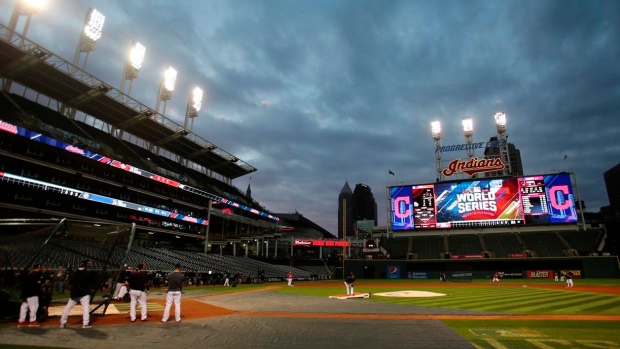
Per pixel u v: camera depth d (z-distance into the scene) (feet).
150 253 152.97
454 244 218.38
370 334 33.58
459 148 240.53
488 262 197.16
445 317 44.96
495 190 213.66
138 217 172.65
